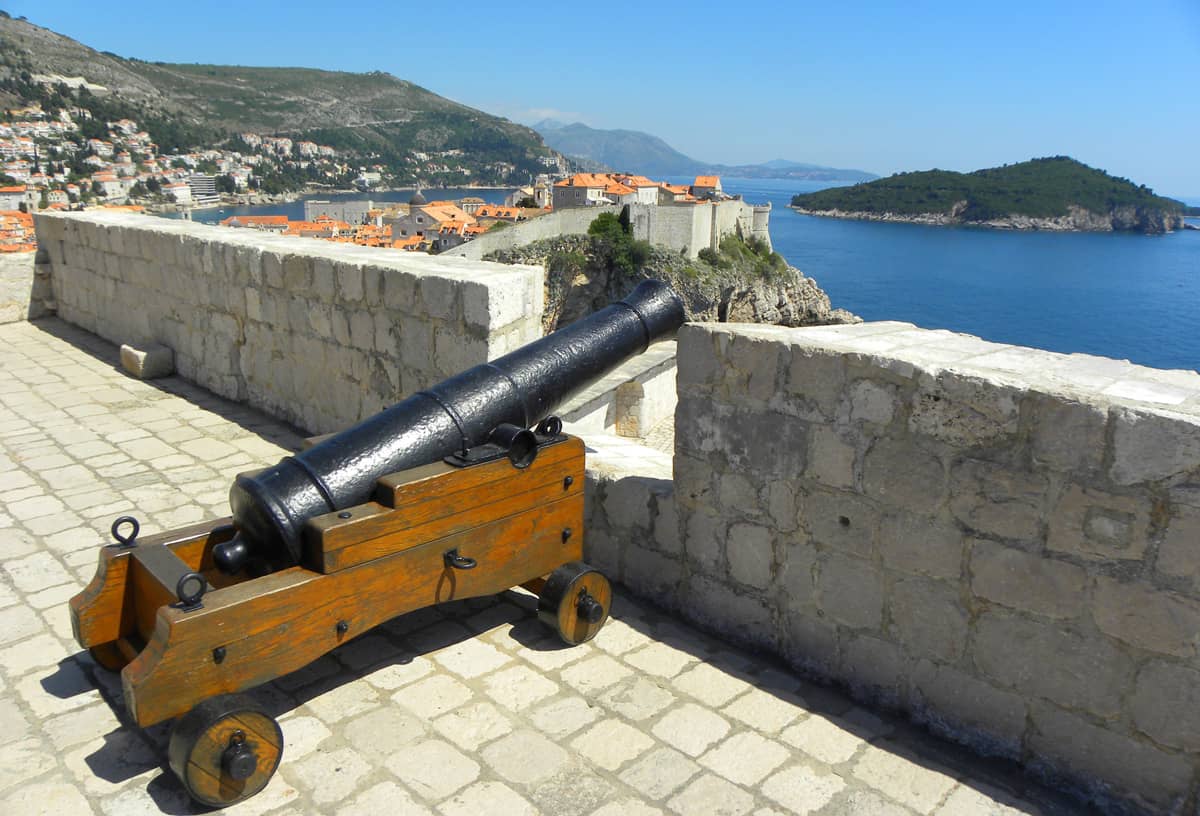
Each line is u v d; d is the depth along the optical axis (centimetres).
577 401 739
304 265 557
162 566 258
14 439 565
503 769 257
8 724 277
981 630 267
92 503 462
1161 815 240
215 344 669
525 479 304
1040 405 242
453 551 285
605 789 250
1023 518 252
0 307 902
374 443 281
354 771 255
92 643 269
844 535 295
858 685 301
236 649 237
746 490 321
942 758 271
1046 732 258
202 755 228
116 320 816
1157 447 224
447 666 314
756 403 310
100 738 271
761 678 312
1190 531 222
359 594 262
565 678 308
